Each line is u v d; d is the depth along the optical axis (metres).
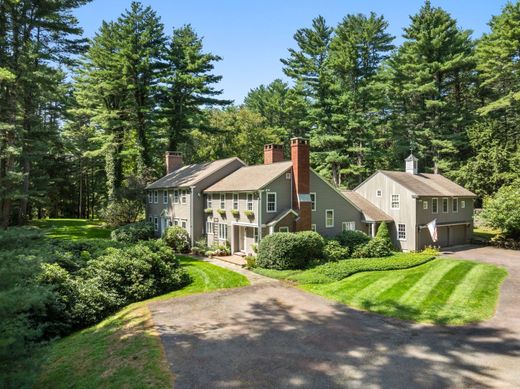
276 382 8.14
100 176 51.09
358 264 20.33
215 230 27.84
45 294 7.12
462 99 47.28
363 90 42.88
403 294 15.29
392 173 31.67
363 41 44.66
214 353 9.66
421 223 29.12
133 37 35.91
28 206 41.25
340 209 27.88
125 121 36.97
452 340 10.58
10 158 25.81
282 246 20.12
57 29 27.16
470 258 24.81
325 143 44.56
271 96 62.12
